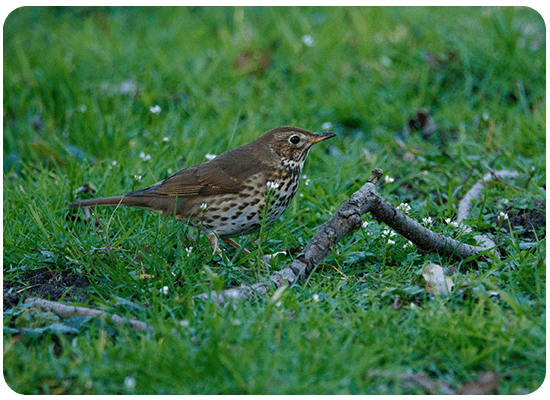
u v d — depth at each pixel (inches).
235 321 289.4
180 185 403.5
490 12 759.7
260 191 402.3
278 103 649.0
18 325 311.7
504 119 605.6
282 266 379.6
